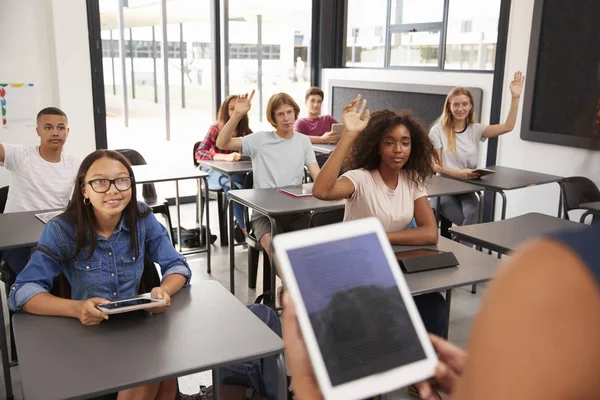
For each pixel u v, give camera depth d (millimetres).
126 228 1904
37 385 1343
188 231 4363
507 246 2445
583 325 325
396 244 2395
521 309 347
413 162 2477
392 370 674
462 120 4098
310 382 668
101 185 1790
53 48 4441
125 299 1731
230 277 3508
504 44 4375
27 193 3115
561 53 3820
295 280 680
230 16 5570
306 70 6234
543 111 4094
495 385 355
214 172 4418
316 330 663
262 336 1620
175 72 5406
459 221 3928
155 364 1448
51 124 3086
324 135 5012
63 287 1885
